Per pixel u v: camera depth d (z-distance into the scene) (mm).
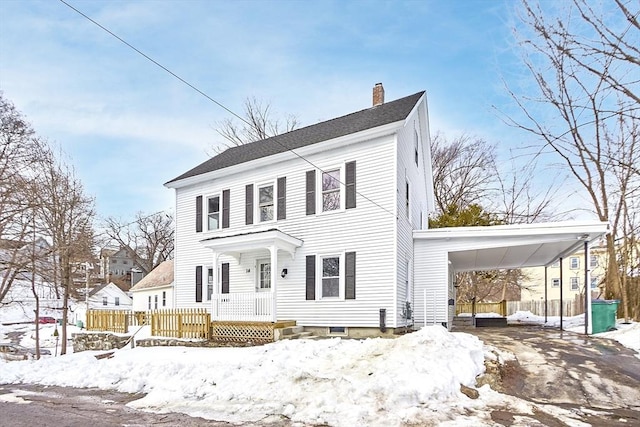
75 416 6738
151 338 14617
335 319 13883
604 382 7957
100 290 46156
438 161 33312
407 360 7883
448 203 32250
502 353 9703
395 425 5801
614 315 14133
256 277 16016
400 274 13648
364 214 13773
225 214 17156
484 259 18703
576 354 10000
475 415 6152
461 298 33219
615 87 6969
